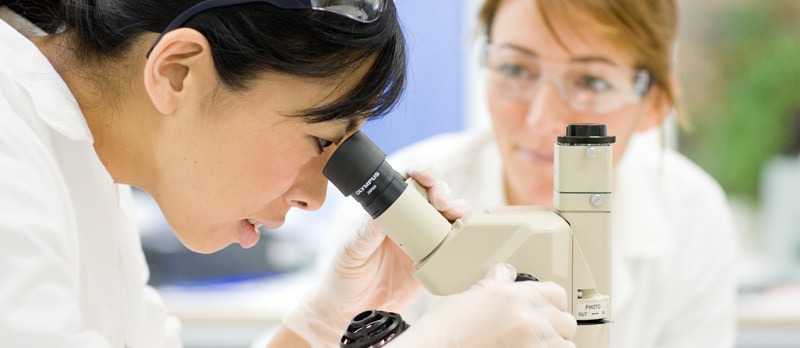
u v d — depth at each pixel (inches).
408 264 49.6
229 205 39.4
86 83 38.5
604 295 39.8
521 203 68.6
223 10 34.8
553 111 61.3
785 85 97.1
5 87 35.2
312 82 35.7
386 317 37.8
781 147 98.0
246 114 36.5
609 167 39.3
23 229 30.4
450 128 100.0
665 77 63.1
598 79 60.8
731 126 98.2
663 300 73.4
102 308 42.4
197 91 36.1
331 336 49.9
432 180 43.3
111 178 39.8
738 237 99.7
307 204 41.5
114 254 42.2
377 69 36.9
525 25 60.7
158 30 36.2
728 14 96.6
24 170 31.9
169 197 39.9
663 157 75.1
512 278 37.8
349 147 38.8
